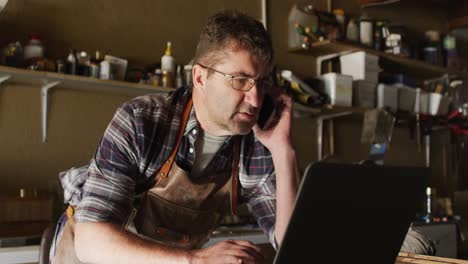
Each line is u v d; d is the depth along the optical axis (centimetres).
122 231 133
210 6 374
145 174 154
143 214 161
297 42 411
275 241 155
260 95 140
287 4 420
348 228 108
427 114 482
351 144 455
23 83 294
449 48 514
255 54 136
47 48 303
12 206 252
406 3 521
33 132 296
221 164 162
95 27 321
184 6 360
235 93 137
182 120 155
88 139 315
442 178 541
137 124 147
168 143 153
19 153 292
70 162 308
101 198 139
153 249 126
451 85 522
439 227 236
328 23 425
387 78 473
